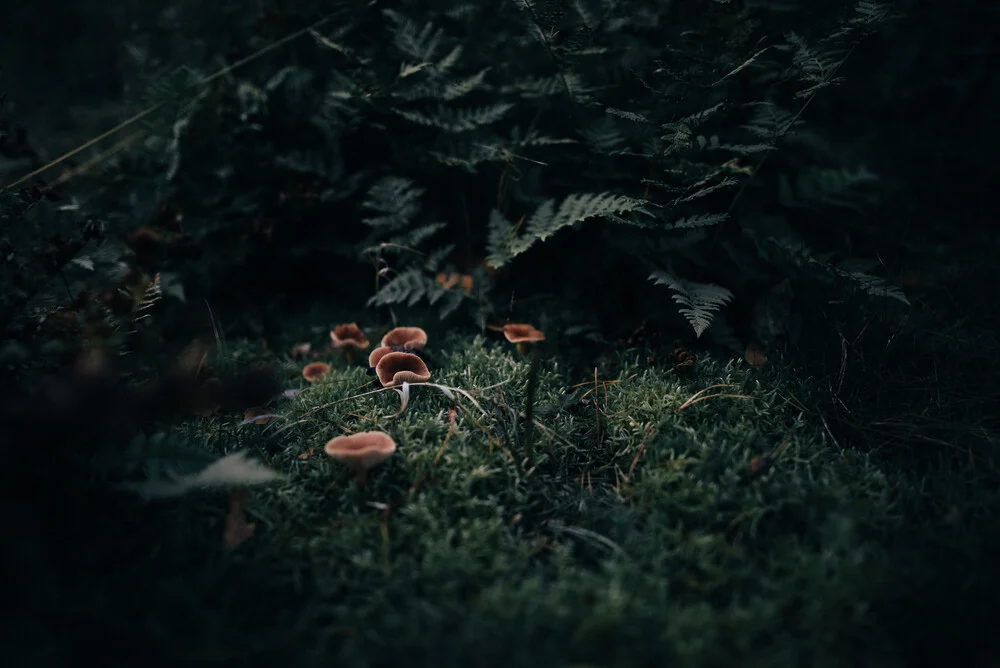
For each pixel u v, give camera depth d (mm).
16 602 507
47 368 627
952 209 939
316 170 846
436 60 845
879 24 702
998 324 799
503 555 549
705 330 789
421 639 500
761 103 742
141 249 812
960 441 667
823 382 725
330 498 615
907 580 536
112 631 503
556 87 810
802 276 796
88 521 568
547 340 794
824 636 509
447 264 852
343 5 833
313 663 493
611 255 816
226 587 539
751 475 611
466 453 621
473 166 848
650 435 655
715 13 708
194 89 834
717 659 492
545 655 489
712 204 837
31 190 682
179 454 573
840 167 890
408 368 718
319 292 901
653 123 740
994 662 504
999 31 890
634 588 529
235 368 767
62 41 1090
